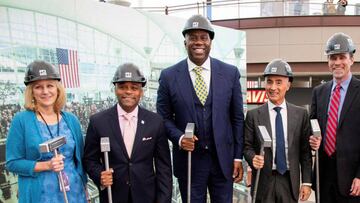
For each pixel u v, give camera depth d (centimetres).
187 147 223
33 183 197
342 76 254
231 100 253
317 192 248
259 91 783
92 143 222
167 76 253
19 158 199
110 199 206
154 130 224
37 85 203
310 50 936
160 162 231
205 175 247
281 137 254
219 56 570
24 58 309
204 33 238
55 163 188
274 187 254
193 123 228
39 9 320
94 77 377
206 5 843
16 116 205
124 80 213
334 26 932
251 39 943
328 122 259
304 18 929
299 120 258
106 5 389
